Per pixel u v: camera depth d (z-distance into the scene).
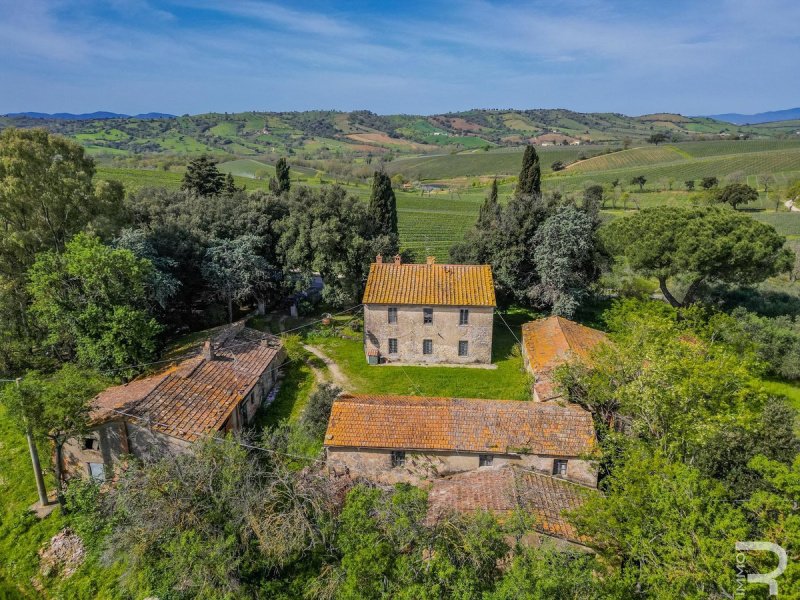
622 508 17.31
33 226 39.78
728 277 45.34
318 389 35.84
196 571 18.64
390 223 66.00
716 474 21.48
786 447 22.20
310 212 52.34
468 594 13.85
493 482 22.88
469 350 42.50
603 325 49.28
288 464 26.00
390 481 25.73
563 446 24.28
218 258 48.06
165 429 26.05
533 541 19.45
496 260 51.94
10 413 24.16
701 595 13.53
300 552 20.72
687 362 23.44
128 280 36.28
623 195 116.06
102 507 23.97
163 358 37.72
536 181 59.31
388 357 43.19
